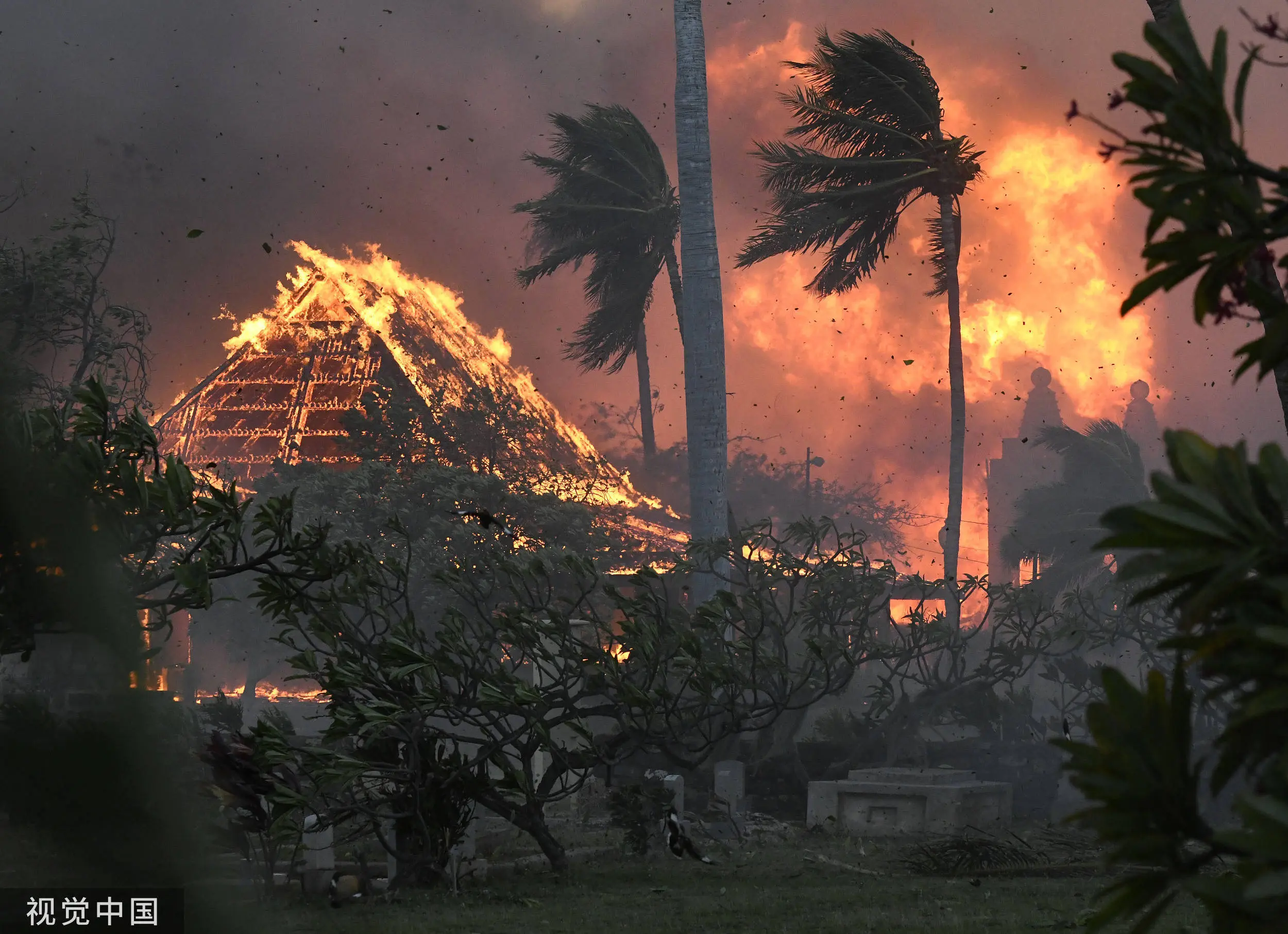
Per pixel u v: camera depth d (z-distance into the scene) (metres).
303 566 31.14
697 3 68.25
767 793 57.91
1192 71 5.24
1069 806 54.84
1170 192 5.28
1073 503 100.62
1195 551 4.78
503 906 32.69
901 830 52.22
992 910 31.39
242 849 31.38
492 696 34.28
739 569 56.25
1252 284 5.30
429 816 35.88
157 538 23.94
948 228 84.88
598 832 51.00
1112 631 61.88
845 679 52.94
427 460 95.94
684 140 67.38
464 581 41.62
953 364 85.56
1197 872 4.84
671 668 43.19
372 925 28.61
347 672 32.66
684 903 33.53
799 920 30.38
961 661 63.41
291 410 149.75
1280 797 4.48
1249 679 4.78
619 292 97.81
